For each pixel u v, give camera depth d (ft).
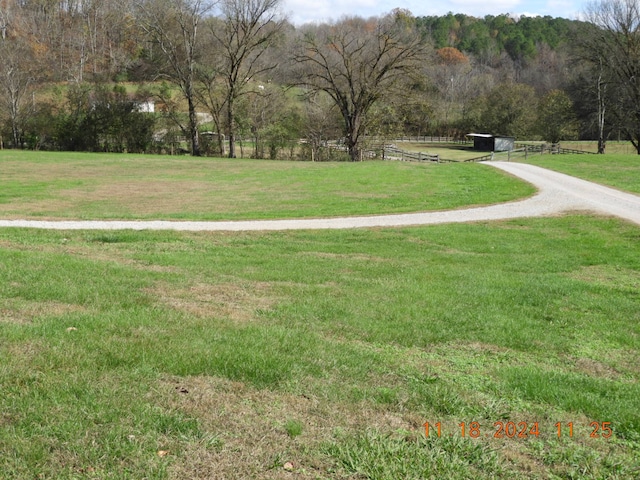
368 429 13.06
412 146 255.09
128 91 197.77
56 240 40.96
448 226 54.54
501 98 253.24
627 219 56.80
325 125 176.35
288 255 39.09
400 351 19.81
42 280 25.58
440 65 310.65
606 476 12.03
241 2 157.17
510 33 426.51
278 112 174.09
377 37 157.48
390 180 94.22
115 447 11.56
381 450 12.08
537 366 19.12
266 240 45.37
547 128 226.38
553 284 31.37
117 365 15.61
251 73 168.76
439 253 41.42
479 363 19.04
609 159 130.00
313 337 19.99
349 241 45.91
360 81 158.61
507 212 63.26
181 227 51.96
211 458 11.50
